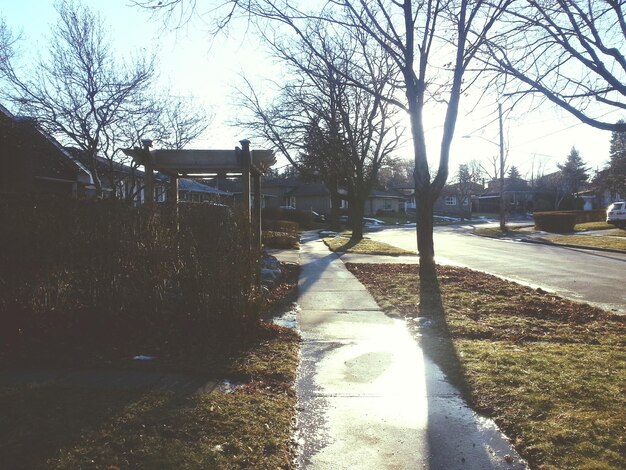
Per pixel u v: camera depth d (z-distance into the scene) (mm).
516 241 31156
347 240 29797
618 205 35719
